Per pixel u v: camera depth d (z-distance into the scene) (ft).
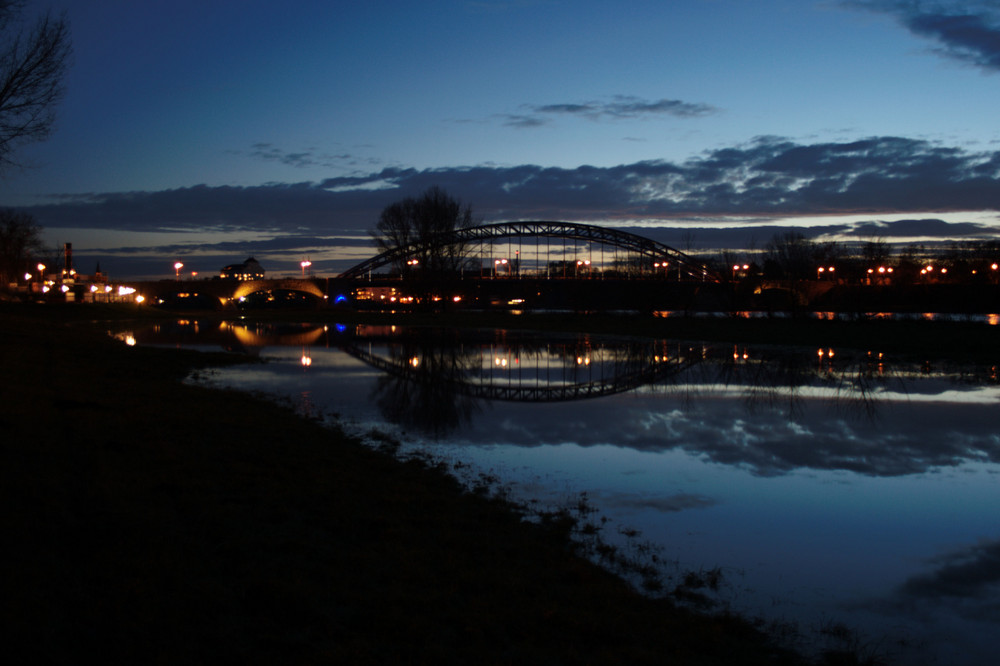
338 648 20.67
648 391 86.43
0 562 21.97
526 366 116.67
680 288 339.98
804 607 27.53
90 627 19.66
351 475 40.96
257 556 26.81
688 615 26.04
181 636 20.15
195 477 36.04
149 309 363.97
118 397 58.23
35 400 48.80
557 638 23.02
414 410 70.28
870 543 34.73
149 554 24.77
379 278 469.57
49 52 78.43
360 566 27.32
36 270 421.18
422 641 21.86
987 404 75.51
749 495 42.32
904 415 69.36
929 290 318.45
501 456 51.03
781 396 81.97
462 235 309.63
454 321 266.77
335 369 107.24
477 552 30.37
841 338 156.97
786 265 351.67
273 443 47.34
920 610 27.53
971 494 42.93
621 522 37.01
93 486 31.04
